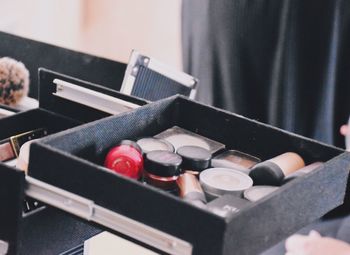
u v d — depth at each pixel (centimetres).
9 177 64
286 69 104
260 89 109
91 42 134
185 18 115
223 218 53
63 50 105
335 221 94
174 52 126
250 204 57
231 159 75
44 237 72
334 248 87
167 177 68
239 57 108
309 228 93
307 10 100
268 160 72
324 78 102
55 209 66
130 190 58
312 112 104
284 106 106
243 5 105
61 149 65
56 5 130
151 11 127
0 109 97
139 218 58
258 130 75
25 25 126
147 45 130
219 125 78
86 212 61
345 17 99
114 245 82
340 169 67
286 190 60
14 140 86
